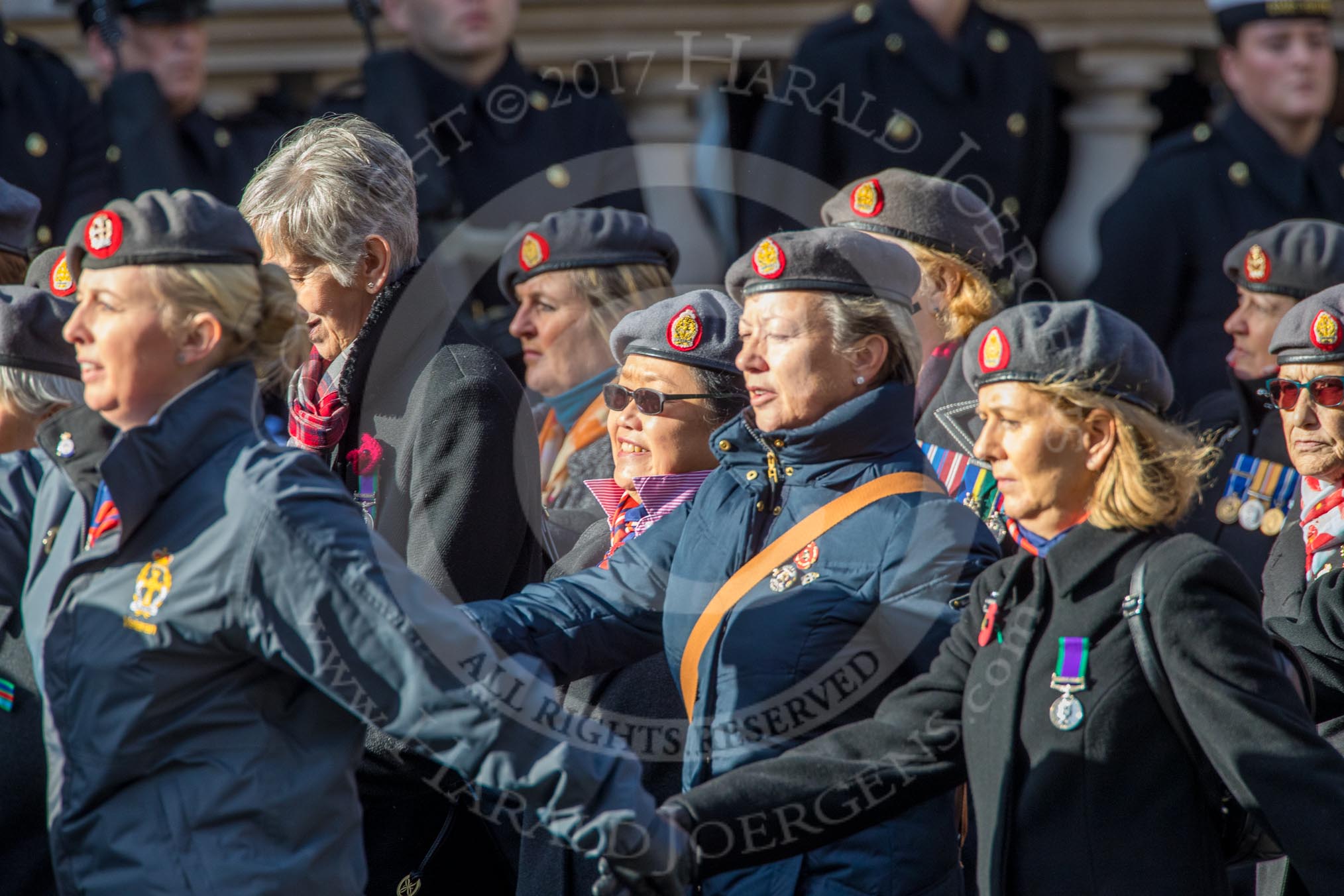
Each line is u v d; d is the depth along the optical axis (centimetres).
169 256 882
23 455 1073
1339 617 1062
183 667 870
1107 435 914
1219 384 1936
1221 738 866
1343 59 2331
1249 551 1399
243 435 898
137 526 879
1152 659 887
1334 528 1157
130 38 2053
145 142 2012
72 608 888
